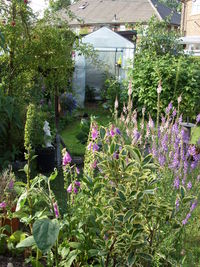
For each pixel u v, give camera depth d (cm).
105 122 971
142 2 3762
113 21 3559
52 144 610
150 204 242
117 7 3791
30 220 265
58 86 618
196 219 337
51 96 839
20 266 275
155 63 1018
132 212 223
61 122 909
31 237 235
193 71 1000
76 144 734
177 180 332
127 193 236
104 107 1158
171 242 279
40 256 274
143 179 236
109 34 1322
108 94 1146
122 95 1091
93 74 1370
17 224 312
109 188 248
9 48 535
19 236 283
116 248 238
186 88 978
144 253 232
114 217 232
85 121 680
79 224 260
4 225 308
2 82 544
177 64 991
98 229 250
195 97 991
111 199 233
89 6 4003
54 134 620
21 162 533
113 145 253
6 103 502
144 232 253
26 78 574
